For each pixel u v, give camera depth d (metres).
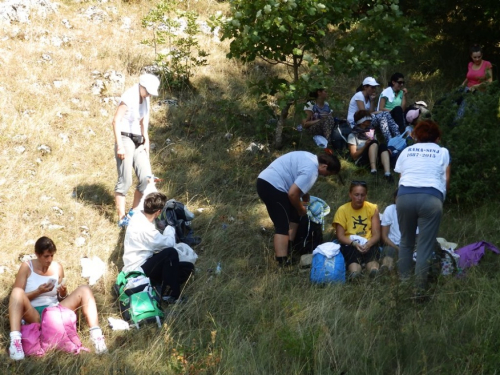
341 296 6.06
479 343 5.12
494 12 10.47
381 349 5.21
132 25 11.88
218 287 6.29
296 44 8.55
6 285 5.99
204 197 8.00
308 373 5.11
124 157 7.06
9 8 10.73
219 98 10.30
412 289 5.77
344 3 8.48
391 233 6.78
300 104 8.56
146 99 7.20
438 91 11.00
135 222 6.32
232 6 8.68
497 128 7.84
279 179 6.62
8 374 4.95
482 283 6.00
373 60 8.62
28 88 9.20
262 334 5.52
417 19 11.35
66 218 7.15
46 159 8.10
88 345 5.43
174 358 5.20
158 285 6.22
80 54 10.48
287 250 6.81
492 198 7.76
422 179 5.97
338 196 8.08
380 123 9.31
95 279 6.36
